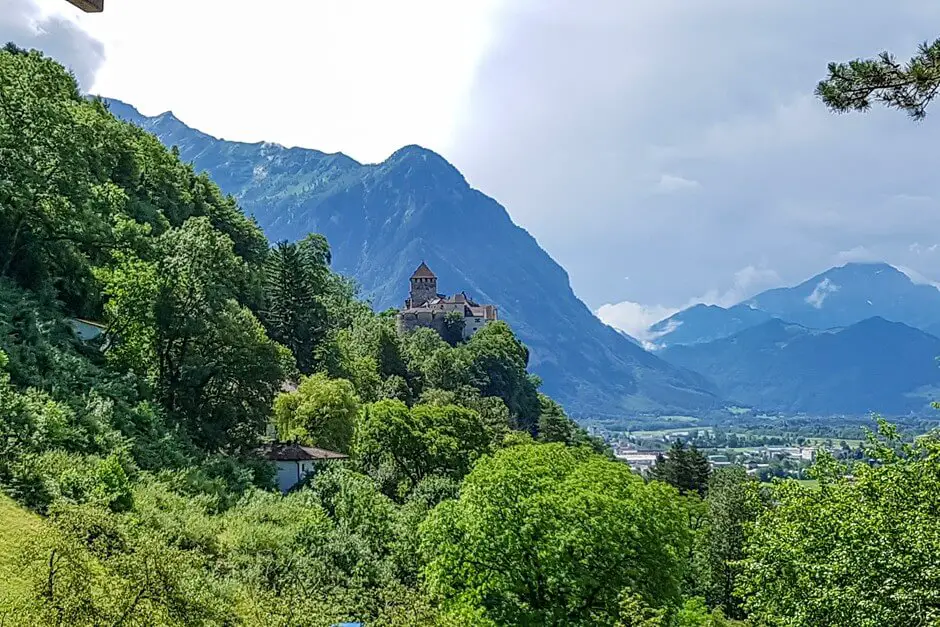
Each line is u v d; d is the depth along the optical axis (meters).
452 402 119.25
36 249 59.19
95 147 70.06
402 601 31.73
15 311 50.41
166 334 58.19
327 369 95.44
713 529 73.50
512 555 38.88
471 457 73.69
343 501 47.91
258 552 37.78
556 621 37.53
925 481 26.53
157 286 56.78
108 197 67.62
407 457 71.06
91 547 18.12
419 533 43.50
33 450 36.41
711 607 71.75
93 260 65.31
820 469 31.91
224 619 19.89
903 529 24.11
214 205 125.38
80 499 33.59
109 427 43.72
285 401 71.31
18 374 43.16
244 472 52.91
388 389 113.31
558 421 158.12
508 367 170.50
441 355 143.62
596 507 38.97
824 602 24.62
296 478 60.84
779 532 30.00
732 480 96.94
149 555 17.95
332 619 27.02
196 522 37.88
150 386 56.12
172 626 17.38
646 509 41.00
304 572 36.94
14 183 52.81
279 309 98.25
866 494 27.83
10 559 21.33
